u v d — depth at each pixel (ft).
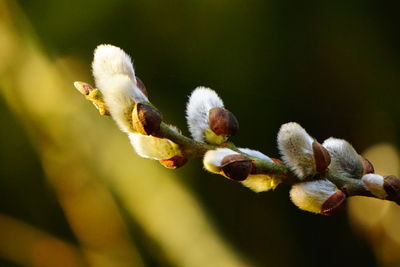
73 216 2.65
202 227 2.61
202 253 2.57
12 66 2.71
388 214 2.63
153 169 2.66
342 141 1.47
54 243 2.72
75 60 2.78
